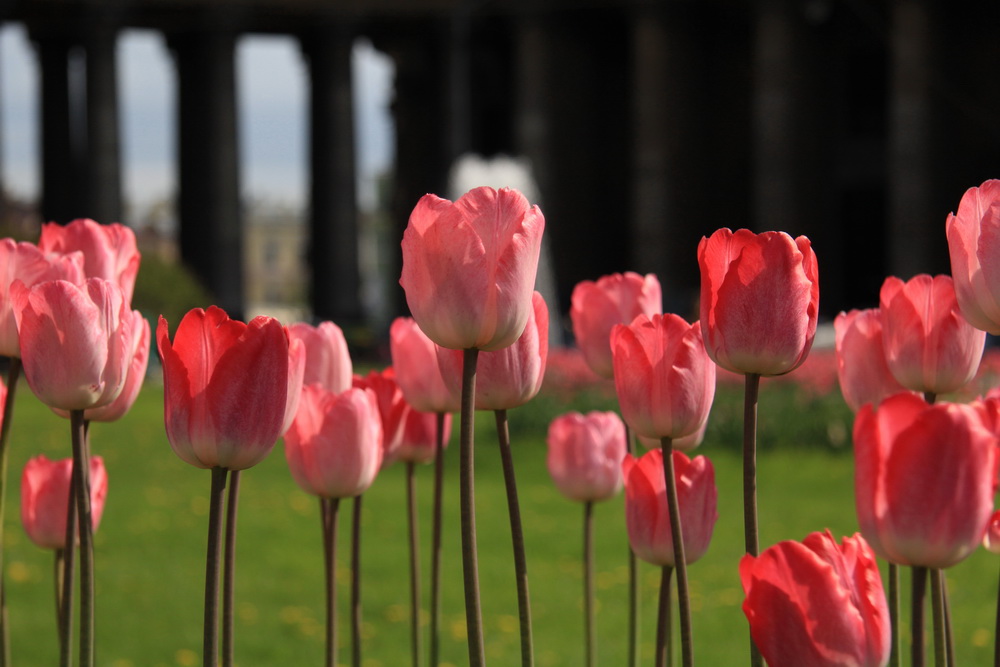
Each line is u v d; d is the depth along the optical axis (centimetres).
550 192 4969
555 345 4100
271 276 12162
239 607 881
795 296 190
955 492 152
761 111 4378
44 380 205
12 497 1266
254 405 192
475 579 194
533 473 1544
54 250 255
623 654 749
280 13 5184
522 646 214
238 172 5100
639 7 4700
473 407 194
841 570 157
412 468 321
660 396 214
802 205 4419
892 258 4131
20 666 716
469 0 5116
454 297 185
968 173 4350
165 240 9875
